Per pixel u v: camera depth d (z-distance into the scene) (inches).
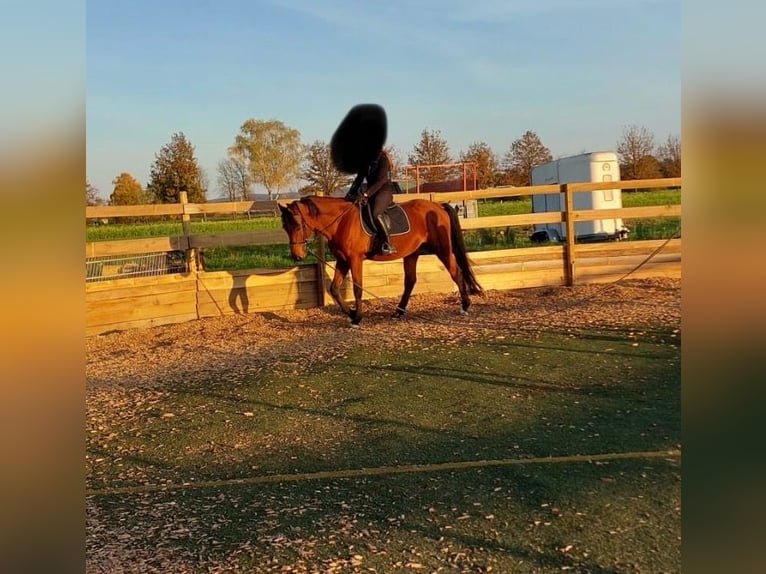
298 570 104.3
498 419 177.3
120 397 222.5
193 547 113.3
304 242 309.4
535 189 407.2
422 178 1296.8
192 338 314.0
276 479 143.0
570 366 229.8
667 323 291.7
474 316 337.1
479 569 102.0
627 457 144.3
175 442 173.8
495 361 242.7
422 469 143.9
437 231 336.2
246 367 256.7
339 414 190.5
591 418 173.6
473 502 126.0
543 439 159.3
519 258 410.0
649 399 188.1
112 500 135.0
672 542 107.4
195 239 348.8
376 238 317.7
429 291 404.2
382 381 224.2
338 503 129.0
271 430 179.8
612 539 109.3
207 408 204.4
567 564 102.3
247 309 364.8
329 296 375.9
